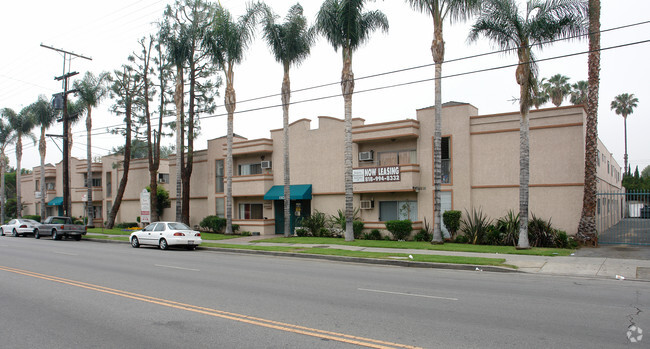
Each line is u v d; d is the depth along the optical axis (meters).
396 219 25.12
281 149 29.81
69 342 6.52
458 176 22.98
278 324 7.36
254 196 31.38
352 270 14.38
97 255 19.47
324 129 27.69
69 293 10.31
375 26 22.73
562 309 8.34
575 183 20.16
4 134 51.69
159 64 35.25
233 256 19.34
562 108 20.56
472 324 7.25
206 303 9.09
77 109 42.25
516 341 6.29
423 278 12.50
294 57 25.73
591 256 16.30
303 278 12.52
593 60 19.19
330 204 27.33
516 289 10.58
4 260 17.36
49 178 56.25
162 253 20.67
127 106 36.75
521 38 18.05
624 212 43.88
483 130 22.56
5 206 61.81
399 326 7.16
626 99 62.16
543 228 19.42
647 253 16.81
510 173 21.83
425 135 24.09
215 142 33.62
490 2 18.25
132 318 7.88
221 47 27.56
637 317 7.68
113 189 44.28
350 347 6.10
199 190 35.03
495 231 20.62
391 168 24.09
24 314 8.31
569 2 17.45
